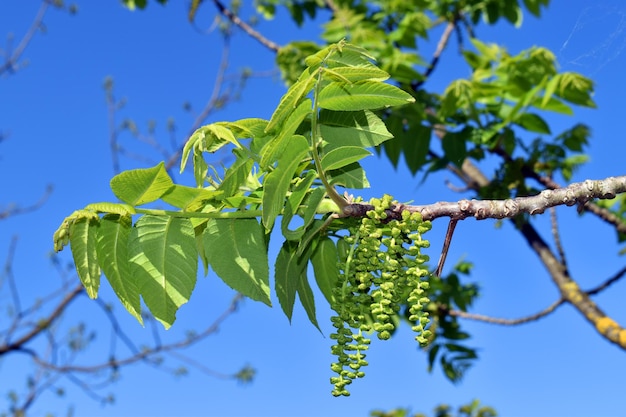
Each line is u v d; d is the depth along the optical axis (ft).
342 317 2.14
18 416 6.68
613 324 3.51
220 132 2.15
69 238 2.18
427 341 2.08
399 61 4.03
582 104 3.47
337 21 4.59
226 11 5.80
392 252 2.12
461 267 4.47
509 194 3.84
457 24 5.00
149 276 2.18
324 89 2.12
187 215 2.21
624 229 3.78
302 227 2.17
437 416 4.90
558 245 3.90
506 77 3.94
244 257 2.23
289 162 2.09
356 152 2.11
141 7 5.98
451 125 3.92
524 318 3.90
